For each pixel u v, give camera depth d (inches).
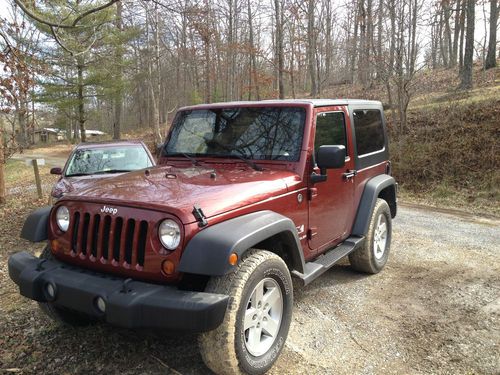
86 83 994.7
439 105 654.5
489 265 216.1
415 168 506.0
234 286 109.2
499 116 534.6
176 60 1334.9
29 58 363.9
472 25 811.4
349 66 1398.9
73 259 121.6
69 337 142.8
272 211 130.5
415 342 141.3
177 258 105.6
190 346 135.9
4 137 458.3
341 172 174.7
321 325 152.5
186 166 162.4
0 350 135.7
